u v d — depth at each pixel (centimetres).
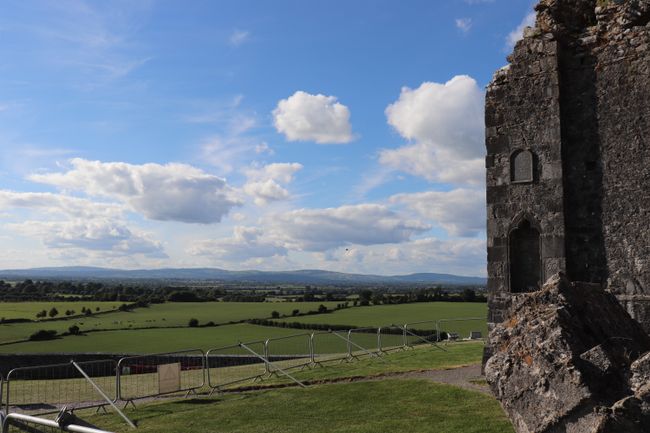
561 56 1462
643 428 420
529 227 1447
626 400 430
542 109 1454
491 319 1476
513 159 1483
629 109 1364
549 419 473
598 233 1372
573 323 527
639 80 1356
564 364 477
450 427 984
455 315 5153
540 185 1434
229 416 1202
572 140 1433
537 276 1429
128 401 1412
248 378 1720
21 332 4962
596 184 1389
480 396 1220
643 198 1322
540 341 514
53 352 3622
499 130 1514
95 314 7219
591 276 1367
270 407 1265
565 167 1429
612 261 1345
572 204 1414
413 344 2628
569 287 592
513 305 607
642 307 1289
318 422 1104
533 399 493
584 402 454
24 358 3356
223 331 4972
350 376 1622
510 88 1509
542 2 1509
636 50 1368
